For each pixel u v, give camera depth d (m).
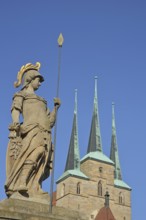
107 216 116.44
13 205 9.53
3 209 9.26
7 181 10.42
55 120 11.65
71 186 129.12
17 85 11.91
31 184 10.53
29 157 10.60
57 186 134.38
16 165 10.52
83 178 131.25
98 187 132.12
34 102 11.36
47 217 9.27
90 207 128.50
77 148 138.38
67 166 135.25
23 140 10.81
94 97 146.75
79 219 9.70
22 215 9.06
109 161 136.38
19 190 10.10
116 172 141.75
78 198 128.38
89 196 129.50
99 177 133.12
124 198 135.75
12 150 10.72
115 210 132.38
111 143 149.75
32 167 10.48
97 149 138.00
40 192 10.48
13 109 11.18
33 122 11.02
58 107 11.90
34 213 9.46
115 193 134.62
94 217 126.00
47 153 10.91
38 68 12.16
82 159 136.75
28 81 11.89
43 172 10.76
